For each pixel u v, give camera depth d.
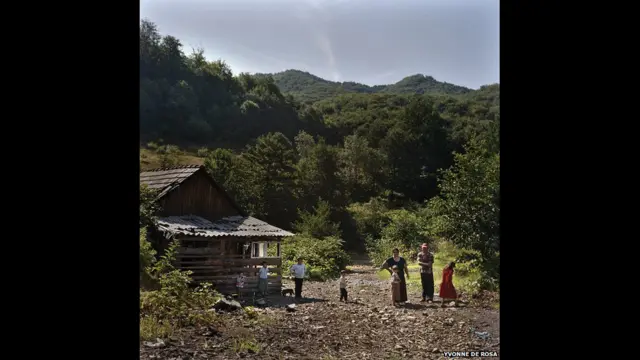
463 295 16.25
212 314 12.16
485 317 13.04
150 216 19.06
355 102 94.19
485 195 18.12
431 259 16.12
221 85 84.06
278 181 47.34
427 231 29.31
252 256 20.52
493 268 17.12
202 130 71.94
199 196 21.06
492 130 19.52
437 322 12.47
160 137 67.06
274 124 81.81
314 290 21.03
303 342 10.36
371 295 18.83
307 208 46.19
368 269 30.41
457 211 18.66
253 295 18.02
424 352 9.59
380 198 53.09
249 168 45.19
